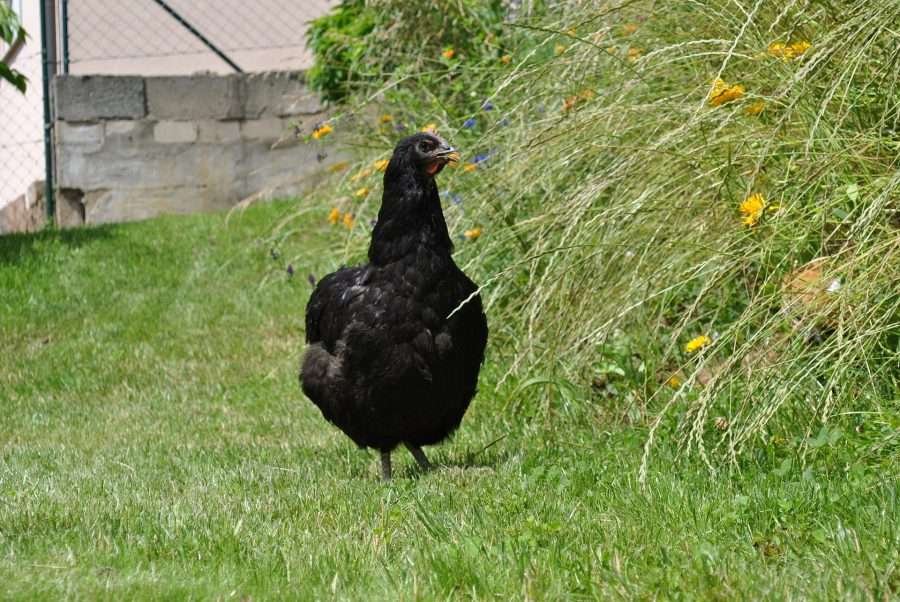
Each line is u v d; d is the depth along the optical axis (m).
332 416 6.61
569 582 4.29
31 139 19.06
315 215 14.48
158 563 4.78
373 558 4.73
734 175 6.94
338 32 15.30
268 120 17.91
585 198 7.05
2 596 4.23
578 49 8.05
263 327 11.52
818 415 5.97
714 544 4.62
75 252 14.27
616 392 7.32
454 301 6.28
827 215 6.48
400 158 6.26
